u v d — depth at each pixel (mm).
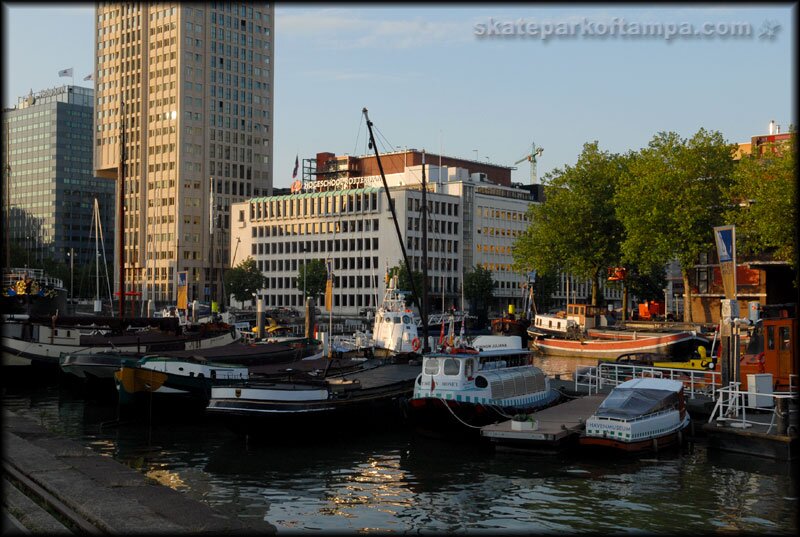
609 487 26891
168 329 60094
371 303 170375
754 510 23953
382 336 65375
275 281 189250
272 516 23688
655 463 30312
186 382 39500
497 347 44594
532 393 38844
